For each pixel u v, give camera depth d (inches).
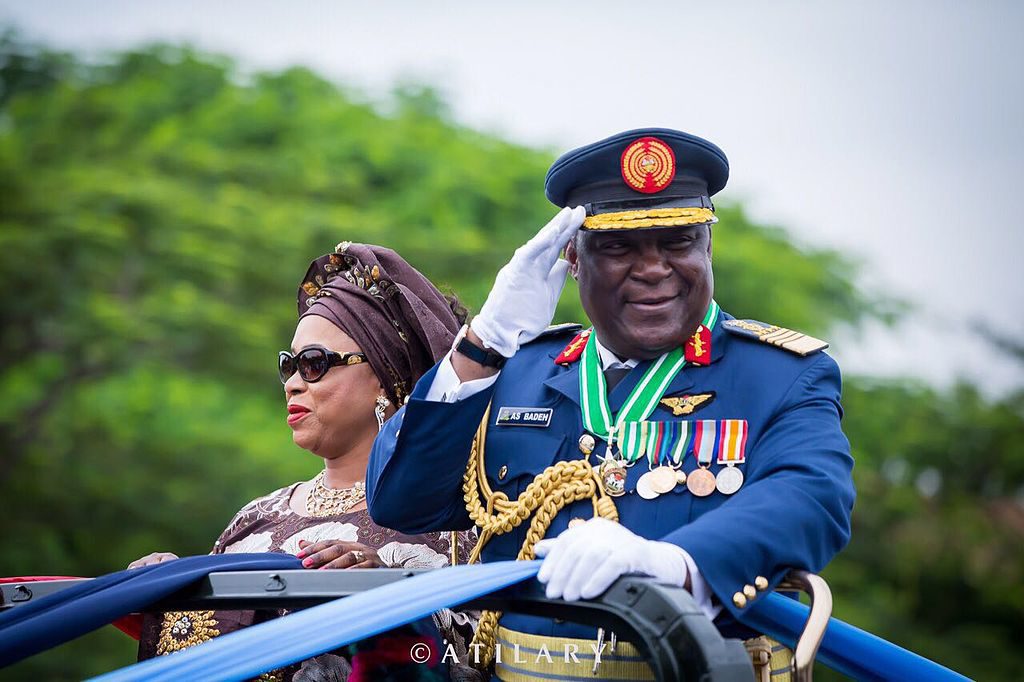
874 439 1466.5
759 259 1334.9
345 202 1300.4
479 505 357.4
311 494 451.5
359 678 380.2
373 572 299.0
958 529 1441.9
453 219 1278.3
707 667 258.4
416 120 1407.5
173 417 1179.3
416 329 447.5
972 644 1418.6
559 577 277.4
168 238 1226.0
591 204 340.5
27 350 1226.0
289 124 1373.0
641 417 344.8
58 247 1210.6
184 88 1407.5
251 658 269.6
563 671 333.4
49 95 1395.2
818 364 343.0
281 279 1236.5
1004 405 1519.4
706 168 344.8
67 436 1184.8
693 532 299.4
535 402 361.7
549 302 340.8
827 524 311.9
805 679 280.2
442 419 339.3
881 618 1385.3
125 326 1191.6
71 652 1103.0
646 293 336.8
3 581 339.6
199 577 310.7
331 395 444.1
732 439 337.1
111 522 1182.3
